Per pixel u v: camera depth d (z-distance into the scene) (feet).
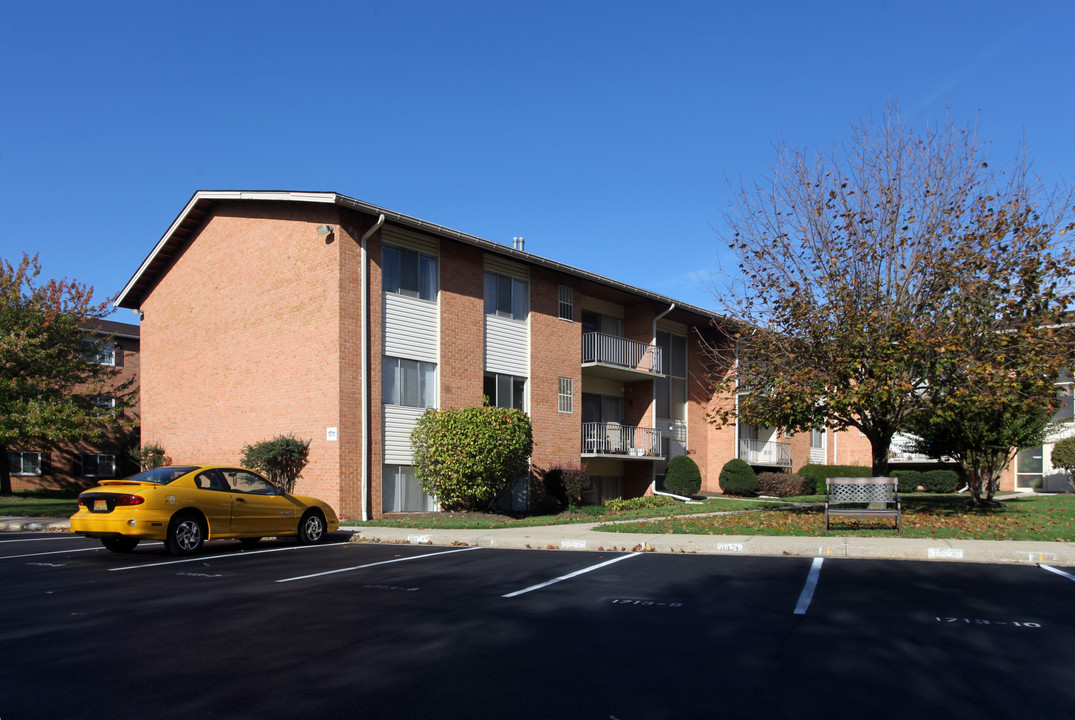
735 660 20.30
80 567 37.83
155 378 86.02
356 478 64.49
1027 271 45.55
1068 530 44.24
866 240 51.26
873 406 49.60
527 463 70.13
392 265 69.82
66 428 76.69
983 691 17.72
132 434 117.29
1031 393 48.16
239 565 38.32
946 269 48.01
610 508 76.38
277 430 69.00
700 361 108.17
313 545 48.19
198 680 18.78
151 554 42.86
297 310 68.33
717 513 63.67
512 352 80.53
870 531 46.03
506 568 36.37
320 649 21.58
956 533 44.06
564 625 24.32
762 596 28.78
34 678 18.95
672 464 96.89
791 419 54.80
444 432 65.41
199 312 79.97
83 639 22.81
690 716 16.28
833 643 21.93
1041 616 25.04
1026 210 47.01
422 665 19.95
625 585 31.40
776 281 53.93
